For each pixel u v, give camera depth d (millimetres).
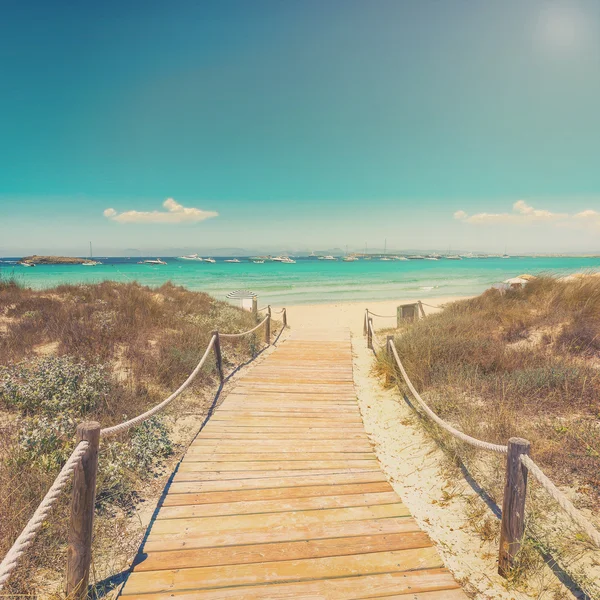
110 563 3082
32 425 4434
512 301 11414
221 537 3322
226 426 5855
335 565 3002
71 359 6625
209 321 11414
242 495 3984
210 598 2680
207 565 3000
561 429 4422
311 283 40625
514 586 2812
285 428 5793
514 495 2818
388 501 3896
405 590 2754
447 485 4141
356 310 22719
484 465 4227
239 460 4762
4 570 2104
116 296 12562
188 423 5938
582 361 6398
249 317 14875
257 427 5824
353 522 3541
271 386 7871
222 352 9359
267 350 11594
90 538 2730
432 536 3426
